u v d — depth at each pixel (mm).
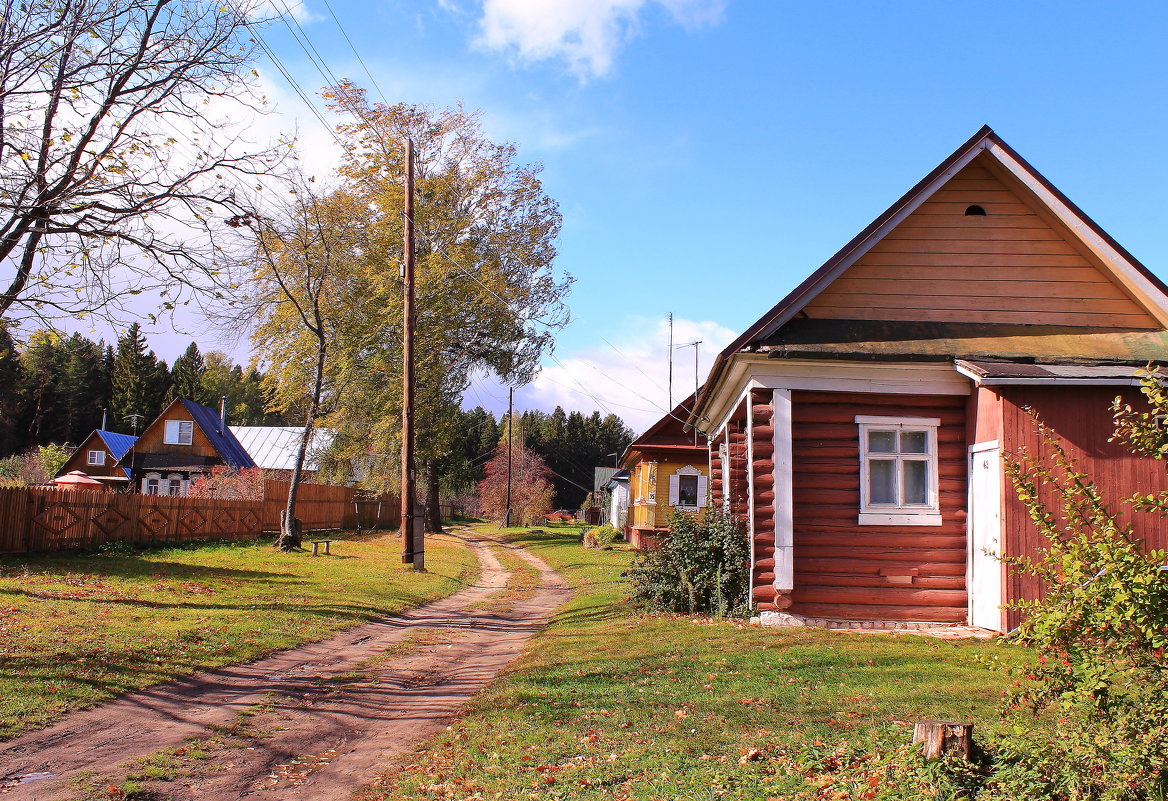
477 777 6676
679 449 38000
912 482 13500
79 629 11492
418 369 38469
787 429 13273
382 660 12172
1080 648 5016
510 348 43188
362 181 38312
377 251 37844
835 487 13367
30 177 11438
